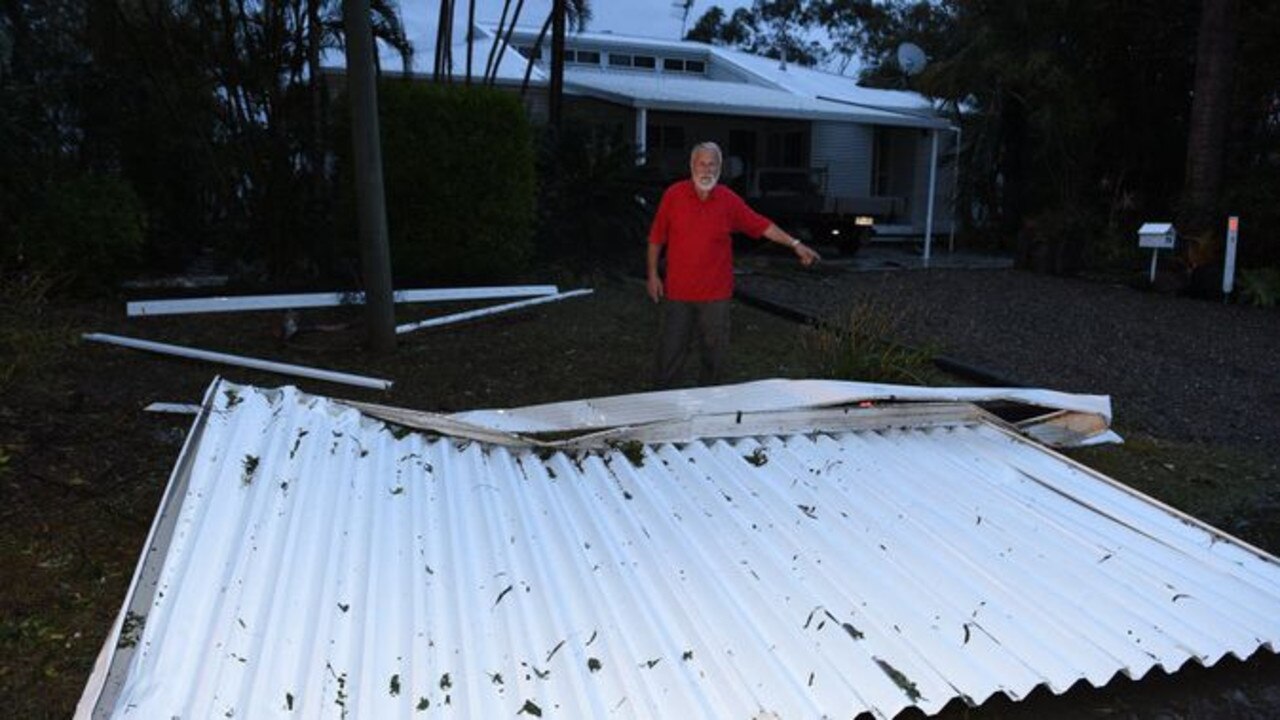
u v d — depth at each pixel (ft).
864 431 14.53
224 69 27.94
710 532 10.57
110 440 13.93
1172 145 51.47
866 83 88.79
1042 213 47.73
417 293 26.35
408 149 26.73
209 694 6.66
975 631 8.82
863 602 9.21
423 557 9.43
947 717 8.17
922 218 64.08
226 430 11.43
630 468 12.47
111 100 29.19
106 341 19.19
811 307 29.89
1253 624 9.38
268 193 28.53
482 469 12.25
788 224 52.65
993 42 51.29
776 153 63.87
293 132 28.58
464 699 7.22
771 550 10.20
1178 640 8.96
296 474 10.70
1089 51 50.16
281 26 27.78
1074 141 51.26
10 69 24.88
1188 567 10.48
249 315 23.68
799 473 12.49
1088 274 43.78
